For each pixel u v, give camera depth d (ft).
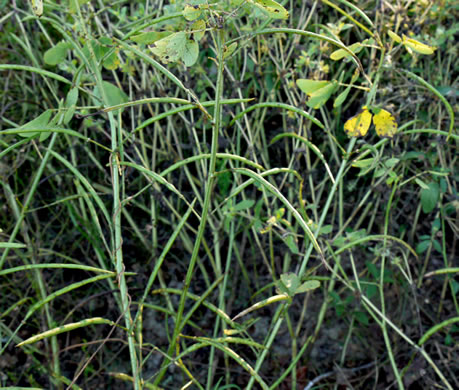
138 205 5.94
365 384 5.74
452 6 5.25
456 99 5.69
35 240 5.89
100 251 5.72
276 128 6.22
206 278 5.85
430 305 5.82
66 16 5.73
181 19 4.71
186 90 3.49
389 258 5.70
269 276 6.10
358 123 3.50
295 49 5.62
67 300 5.89
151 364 5.89
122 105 3.43
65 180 6.13
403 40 3.75
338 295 5.51
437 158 5.79
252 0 3.08
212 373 5.58
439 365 5.47
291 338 5.88
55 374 5.05
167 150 6.18
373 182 5.32
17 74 6.20
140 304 3.98
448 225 5.95
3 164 5.40
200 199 5.62
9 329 5.24
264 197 5.11
